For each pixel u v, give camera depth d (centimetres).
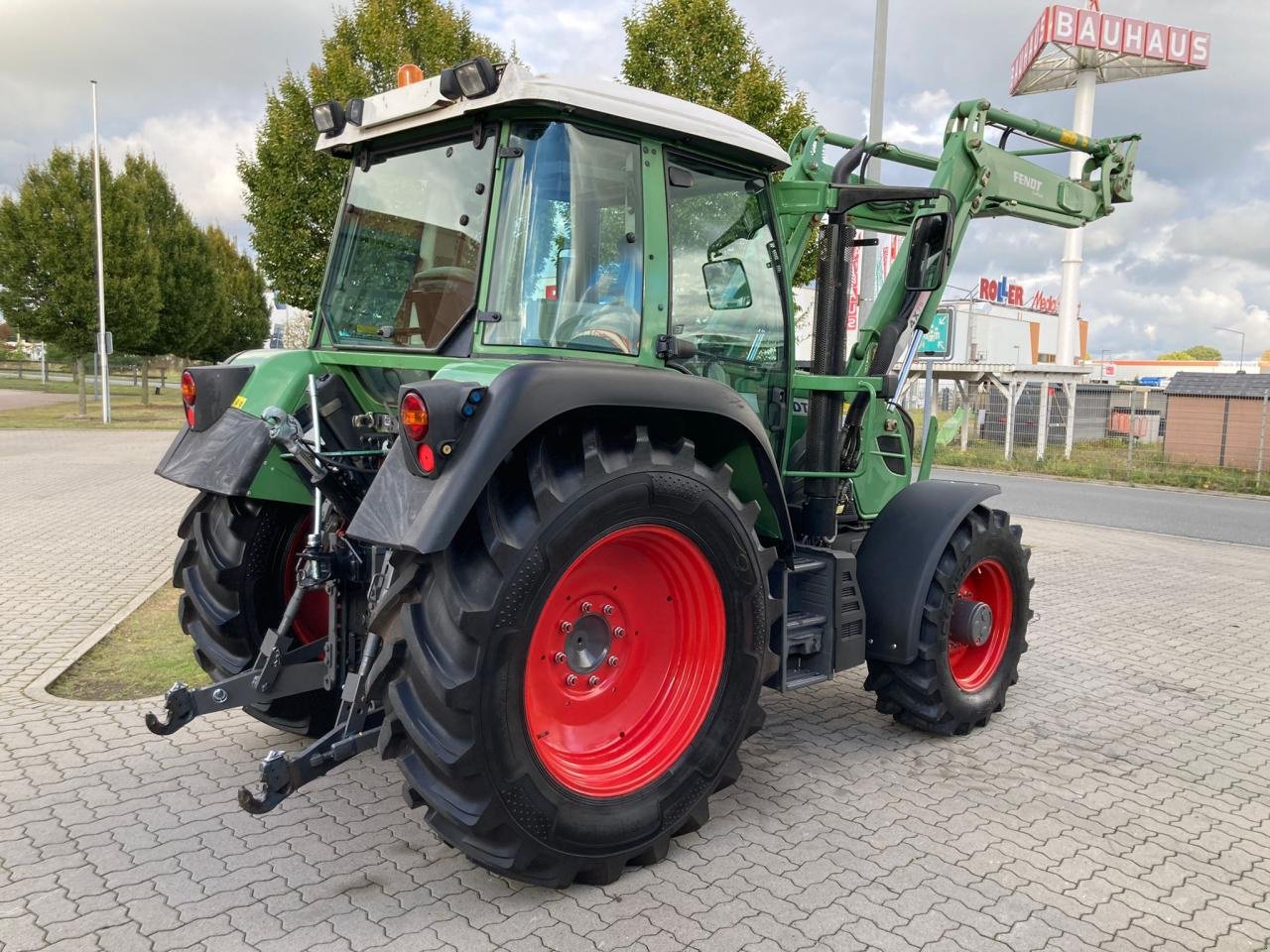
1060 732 439
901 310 461
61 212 2225
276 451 332
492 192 292
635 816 289
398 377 334
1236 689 509
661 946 258
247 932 260
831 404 409
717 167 348
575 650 301
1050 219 582
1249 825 345
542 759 270
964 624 417
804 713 457
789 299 388
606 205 305
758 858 310
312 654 337
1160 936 271
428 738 252
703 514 298
